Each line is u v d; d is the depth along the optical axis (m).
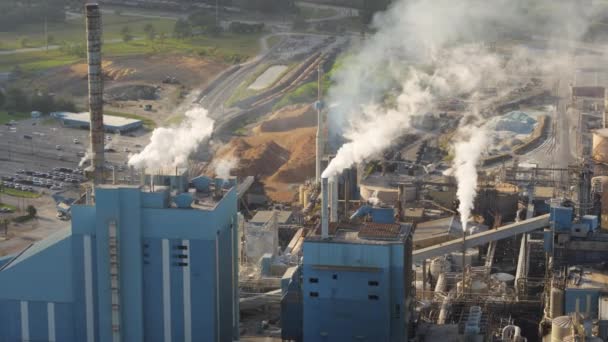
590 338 135.38
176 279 142.62
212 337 143.62
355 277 136.88
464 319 154.38
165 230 141.50
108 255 141.62
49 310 146.00
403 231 142.50
